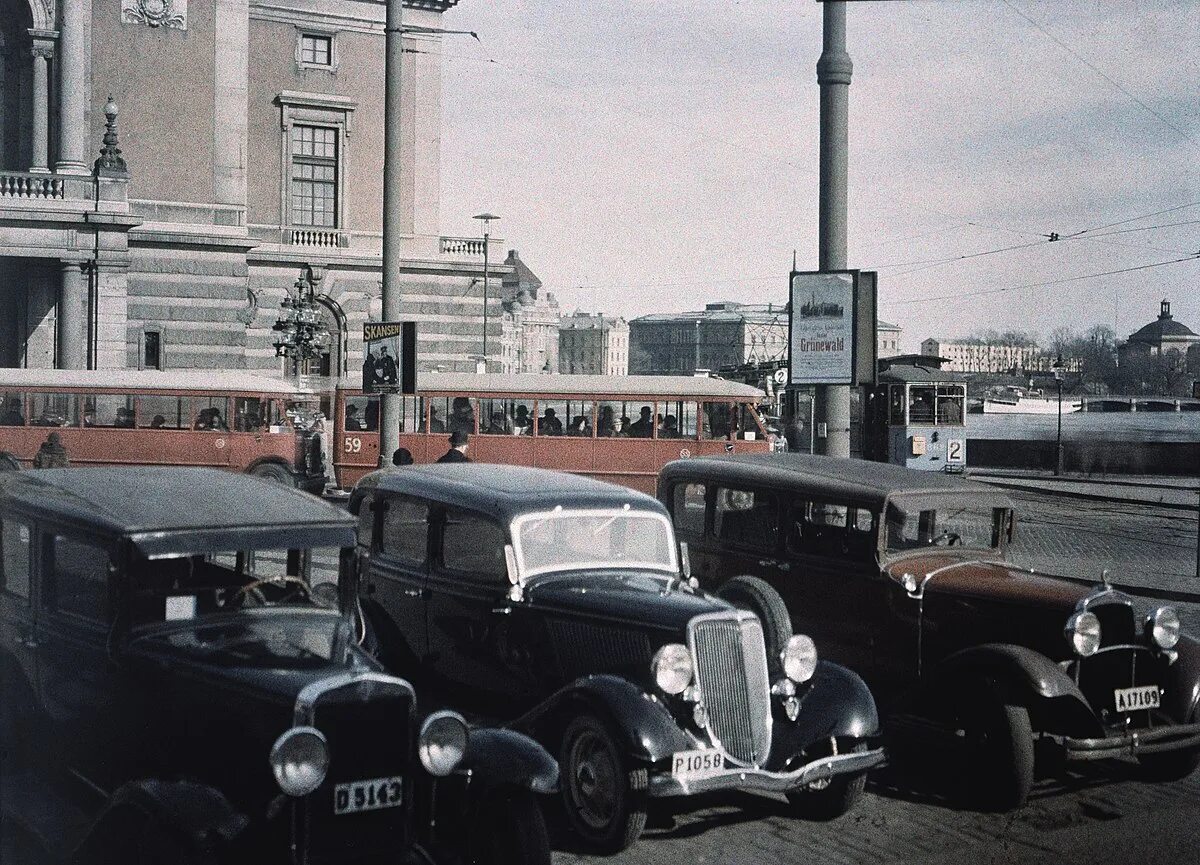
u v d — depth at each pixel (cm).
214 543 645
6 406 2683
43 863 636
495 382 2789
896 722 916
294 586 672
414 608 930
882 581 976
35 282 3828
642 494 922
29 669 686
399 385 1844
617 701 733
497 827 627
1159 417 7094
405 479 962
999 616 911
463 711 880
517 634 842
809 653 800
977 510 1036
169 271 4056
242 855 555
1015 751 840
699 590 849
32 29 3856
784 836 790
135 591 628
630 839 727
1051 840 794
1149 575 1931
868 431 4269
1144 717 906
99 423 2695
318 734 551
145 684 618
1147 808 870
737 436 2742
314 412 2888
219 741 594
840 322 1279
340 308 4581
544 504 871
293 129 4525
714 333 19500
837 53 1263
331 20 4547
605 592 815
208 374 2772
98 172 3609
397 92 1920
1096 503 3556
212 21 4106
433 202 4772
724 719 758
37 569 680
